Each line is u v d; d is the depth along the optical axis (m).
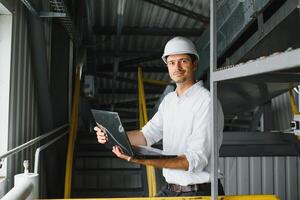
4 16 2.68
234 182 4.16
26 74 3.08
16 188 1.45
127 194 3.85
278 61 1.02
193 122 1.79
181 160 1.66
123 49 6.28
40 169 3.51
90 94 5.75
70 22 3.23
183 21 5.30
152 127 2.14
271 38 2.59
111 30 5.34
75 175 4.01
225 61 3.68
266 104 5.01
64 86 3.93
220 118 1.68
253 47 2.79
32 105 3.29
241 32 2.86
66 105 4.02
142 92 4.91
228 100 3.94
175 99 1.94
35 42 2.95
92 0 4.64
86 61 5.47
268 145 4.18
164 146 1.97
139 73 5.22
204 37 4.25
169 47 1.87
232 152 4.13
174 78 1.88
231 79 1.42
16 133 2.81
